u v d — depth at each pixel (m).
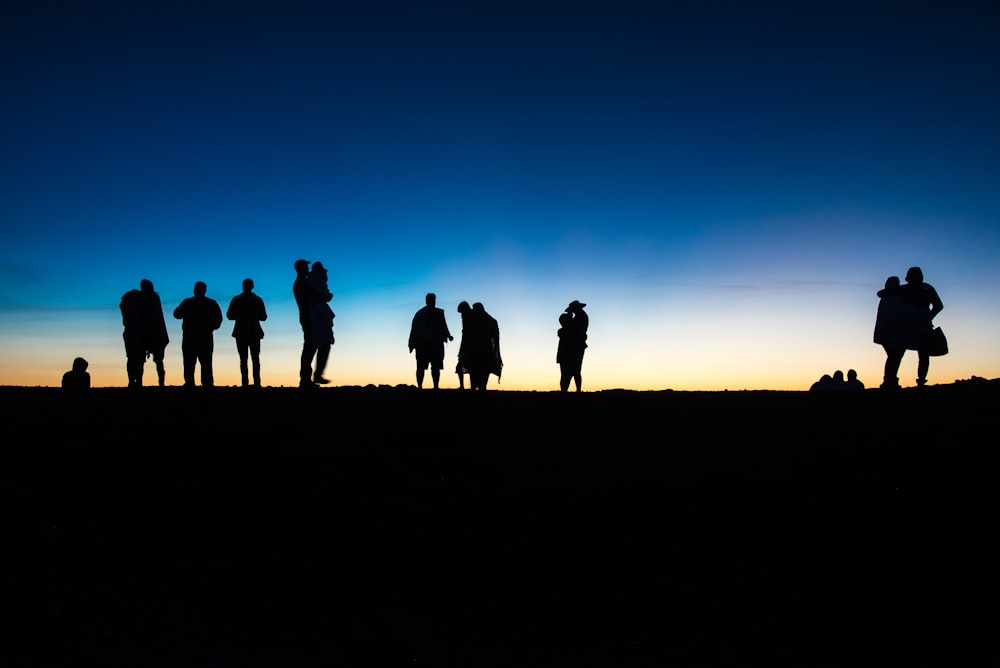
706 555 7.62
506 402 13.49
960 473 8.97
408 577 7.14
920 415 11.19
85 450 9.88
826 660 5.97
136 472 9.23
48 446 9.97
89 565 7.04
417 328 15.74
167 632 6.08
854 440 10.41
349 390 14.64
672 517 8.38
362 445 10.51
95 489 8.66
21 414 11.65
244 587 6.82
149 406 12.50
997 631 6.25
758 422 11.69
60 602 6.38
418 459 10.02
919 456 9.59
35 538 7.40
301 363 14.23
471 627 6.40
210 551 7.44
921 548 7.55
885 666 5.86
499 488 9.09
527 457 10.20
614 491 9.03
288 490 8.87
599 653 6.06
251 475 9.26
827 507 8.48
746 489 9.03
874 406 12.04
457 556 7.55
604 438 11.12
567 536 7.96
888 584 7.02
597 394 14.70
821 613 6.62
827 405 12.48
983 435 9.98
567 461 10.07
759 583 7.11
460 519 8.29
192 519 8.07
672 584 7.11
